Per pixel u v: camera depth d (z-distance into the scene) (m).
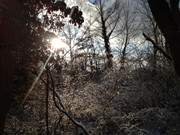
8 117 10.88
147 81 15.48
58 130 10.84
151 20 26.05
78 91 14.71
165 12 4.62
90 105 14.06
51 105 11.50
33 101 11.36
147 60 16.94
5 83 5.59
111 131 11.87
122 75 16.98
